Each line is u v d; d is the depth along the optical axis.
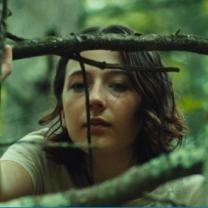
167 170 1.35
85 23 7.57
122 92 3.05
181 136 3.40
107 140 3.00
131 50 2.46
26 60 6.36
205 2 8.10
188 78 6.23
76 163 3.21
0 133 6.09
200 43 2.47
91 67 3.02
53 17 6.47
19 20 6.48
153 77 3.20
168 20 8.77
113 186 1.28
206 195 1.75
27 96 6.23
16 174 3.03
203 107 4.56
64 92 3.09
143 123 3.19
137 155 3.26
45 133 3.32
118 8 8.22
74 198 1.30
